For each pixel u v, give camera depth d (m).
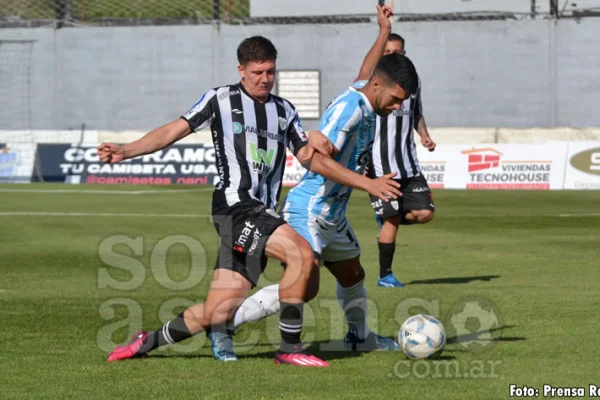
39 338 17.33
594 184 64.00
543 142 70.81
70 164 71.25
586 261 29.97
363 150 15.79
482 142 71.31
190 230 40.41
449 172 66.12
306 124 83.06
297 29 82.12
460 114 81.12
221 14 84.69
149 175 69.88
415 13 81.44
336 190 15.70
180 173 69.25
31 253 32.25
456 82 80.94
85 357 15.55
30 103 84.38
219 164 15.43
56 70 84.00
